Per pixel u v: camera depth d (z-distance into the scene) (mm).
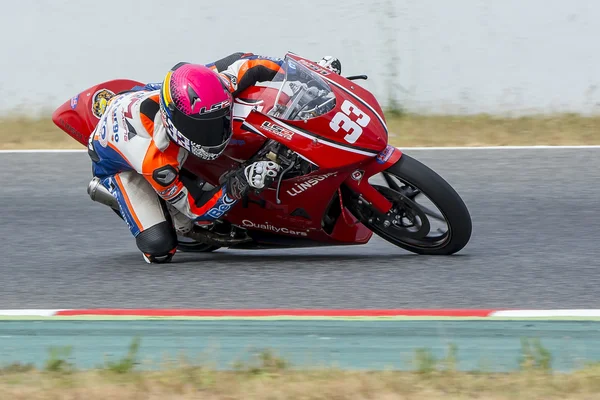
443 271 19500
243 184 18625
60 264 21188
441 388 13211
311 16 35781
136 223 20484
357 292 18203
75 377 13945
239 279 19406
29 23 35969
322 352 14953
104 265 20984
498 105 34750
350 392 13023
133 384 13531
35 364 14781
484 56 35031
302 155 18281
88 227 24547
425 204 23141
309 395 12953
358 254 21625
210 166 19734
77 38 35812
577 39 34375
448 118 34750
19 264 21281
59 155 31547
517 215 24531
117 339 15805
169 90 18000
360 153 18422
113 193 20875
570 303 17391
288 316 16719
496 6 35000
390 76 35625
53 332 16250
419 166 19156
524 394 12898
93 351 15281
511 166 29156
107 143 20375
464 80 35156
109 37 35812
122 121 19922
